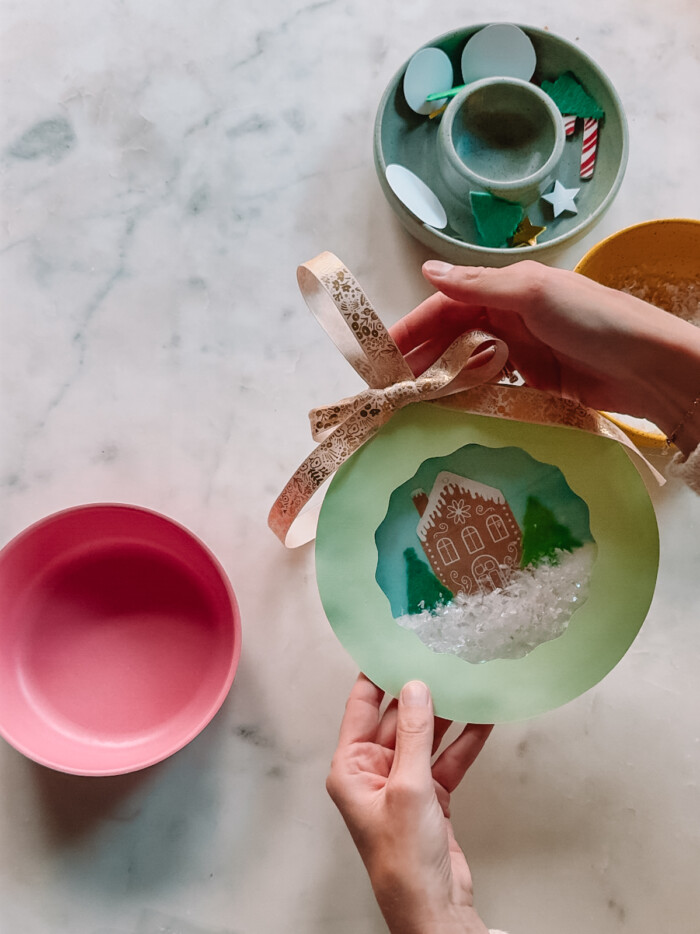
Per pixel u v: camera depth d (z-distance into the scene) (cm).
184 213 79
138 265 78
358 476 58
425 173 77
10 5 80
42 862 73
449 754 67
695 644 75
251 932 73
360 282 78
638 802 74
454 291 61
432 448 58
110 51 80
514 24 74
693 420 64
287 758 74
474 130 77
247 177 79
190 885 73
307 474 58
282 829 73
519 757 74
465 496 59
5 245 78
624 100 81
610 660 59
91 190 79
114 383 77
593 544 60
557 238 71
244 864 73
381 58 80
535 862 73
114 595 74
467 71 77
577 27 81
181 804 74
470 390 58
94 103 79
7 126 79
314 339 78
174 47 80
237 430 77
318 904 73
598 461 58
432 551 60
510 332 68
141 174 79
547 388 71
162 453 77
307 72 80
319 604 75
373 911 72
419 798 56
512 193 72
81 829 73
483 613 60
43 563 72
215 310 78
